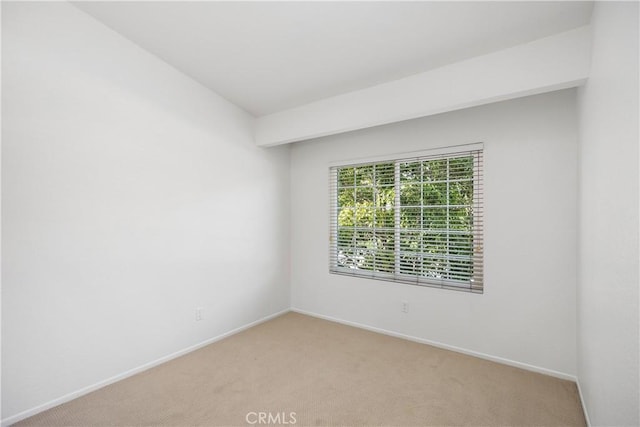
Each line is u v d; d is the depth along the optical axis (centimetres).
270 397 223
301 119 336
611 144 136
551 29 198
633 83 109
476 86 231
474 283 288
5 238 193
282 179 409
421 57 238
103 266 239
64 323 218
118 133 247
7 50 194
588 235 188
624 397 118
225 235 335
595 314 168
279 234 403
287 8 204
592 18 181
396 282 331
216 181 325
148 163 267
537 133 255
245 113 358
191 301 302
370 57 246
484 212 279
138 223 260
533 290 258
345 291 370
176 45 255
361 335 336
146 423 196
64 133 217
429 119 310
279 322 378
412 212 325
